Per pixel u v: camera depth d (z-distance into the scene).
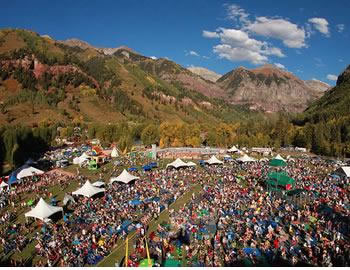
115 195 55.53
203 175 73.69
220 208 48.00
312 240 36.03
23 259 33.56
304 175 73.69
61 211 46.94
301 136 146.00
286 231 40.09
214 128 172.88
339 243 35.47
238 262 31.95
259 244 36.16
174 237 38.53
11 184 65.56
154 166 86.44
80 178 71.75
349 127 145.38
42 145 124.75
